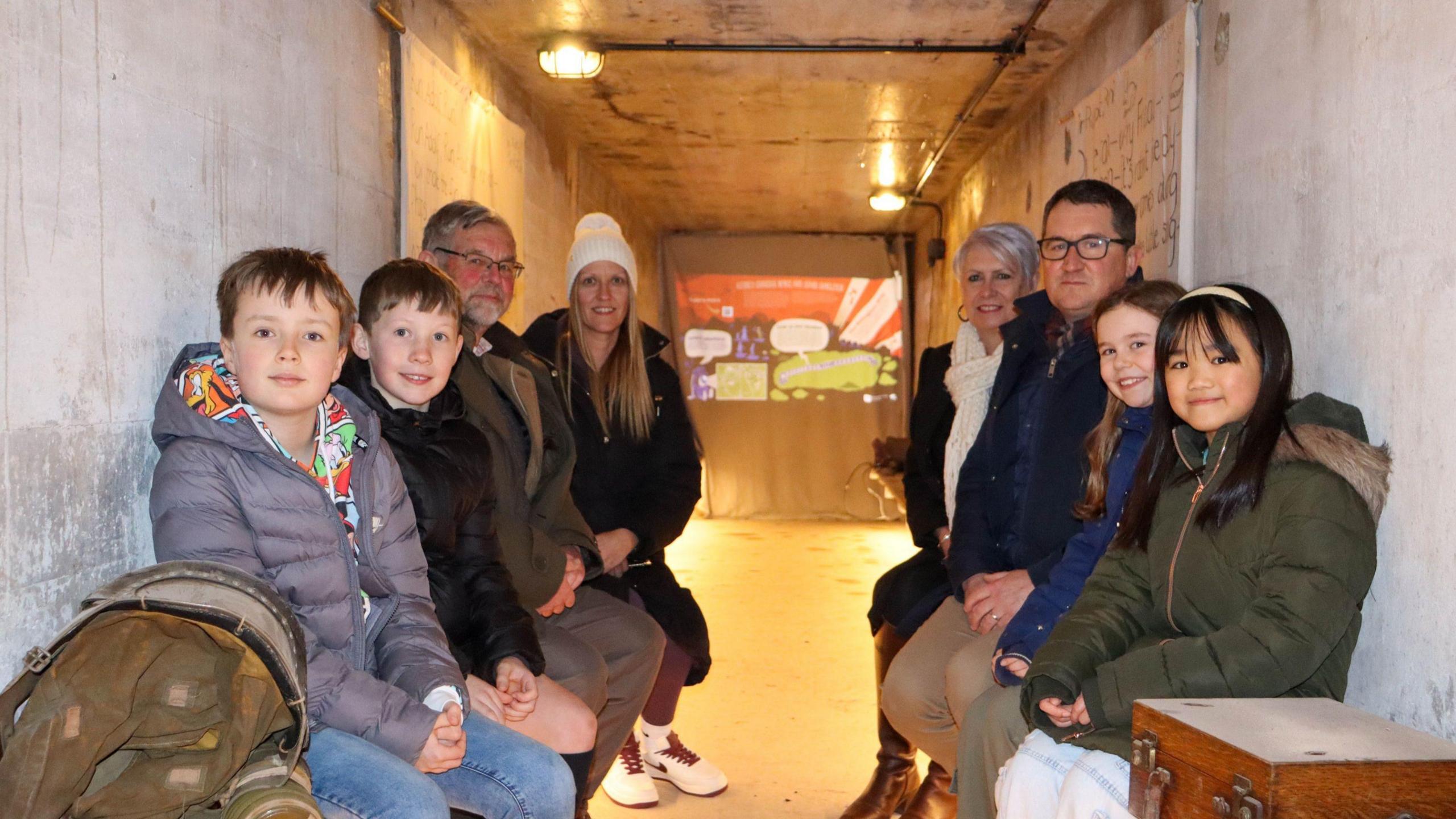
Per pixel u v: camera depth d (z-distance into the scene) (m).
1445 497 1.55
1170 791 1.43
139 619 1.25
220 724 1.26
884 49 4.13
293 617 1.39
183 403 1.58
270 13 2.23
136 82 1.71
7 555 1.43
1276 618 1.53
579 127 5.54
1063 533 2.32
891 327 9.38
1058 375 2.38
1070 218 2.36
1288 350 1.65
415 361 1.97
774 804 2.85
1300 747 1.30
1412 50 1.63
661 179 6.98
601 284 2.86
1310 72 1.99
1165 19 2.99
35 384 1.48
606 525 2.90
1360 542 1.54
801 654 4.38
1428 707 1.60
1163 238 2.81
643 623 2.63
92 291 1.61
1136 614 1.86
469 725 1.82
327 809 1.47
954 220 7.10
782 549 7.30
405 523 1.86
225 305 1.63
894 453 7.81
